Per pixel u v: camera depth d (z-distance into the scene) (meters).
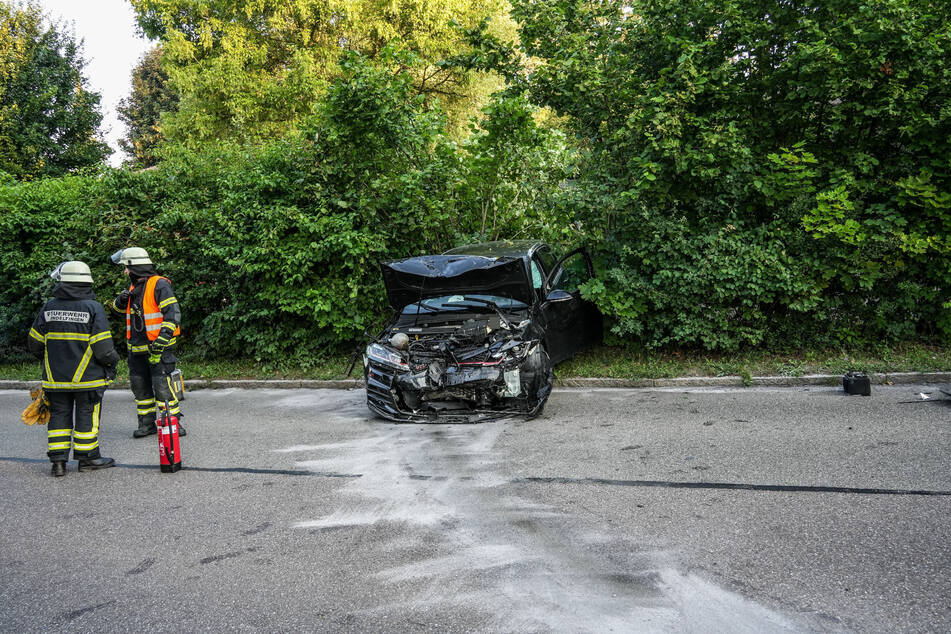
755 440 5.47
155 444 6.46
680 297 8.43
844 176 7.91
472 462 5.32
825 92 7.86
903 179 8.02
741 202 8.60
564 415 6.73
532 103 9.16
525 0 9.09
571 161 9.41
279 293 9.56
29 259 11.18
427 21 20.88
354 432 6.49
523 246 8.05
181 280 10.34
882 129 8.30
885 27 7.38
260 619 3.08
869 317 8.28
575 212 8.56
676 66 8.58
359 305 9.58
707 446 5.38
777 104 8.41
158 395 6.57
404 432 6.36
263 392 8.94
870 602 2.95
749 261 8.13
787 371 7.79
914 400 6.48
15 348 11.77
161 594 3.38
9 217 11.23
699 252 8.41
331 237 9.03
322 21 20.77
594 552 3.59
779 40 8.35
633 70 9.02
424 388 6.52
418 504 4.46
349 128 9.34
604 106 8.68
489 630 2.88
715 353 8.66
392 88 9.32
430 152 10.20
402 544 3.83
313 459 5.65
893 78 7.82
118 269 10.61
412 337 7.07
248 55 20.58
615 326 8.41
